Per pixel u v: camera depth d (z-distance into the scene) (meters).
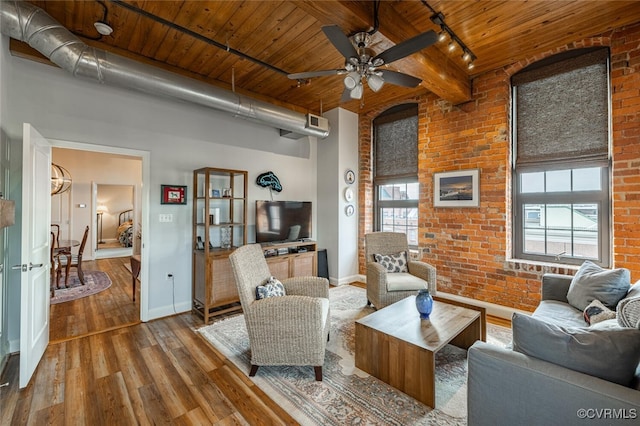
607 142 2.96
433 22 2.58
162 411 1.86
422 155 4.27
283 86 4.00
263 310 2.20
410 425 1.72
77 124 2.94
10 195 2.57
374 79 2.30
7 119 2.49
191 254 3.73
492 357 1.32
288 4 2.39
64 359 2.47
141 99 3.35
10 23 2.12
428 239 4.16
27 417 1.79
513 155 3.57
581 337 1.21
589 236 3.10
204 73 3.59
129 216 10.09
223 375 2.25
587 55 3.04
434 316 2.40
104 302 3.99
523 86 3.51
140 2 2.34
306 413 1.83
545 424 1.18
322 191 5.15
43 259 2.55
